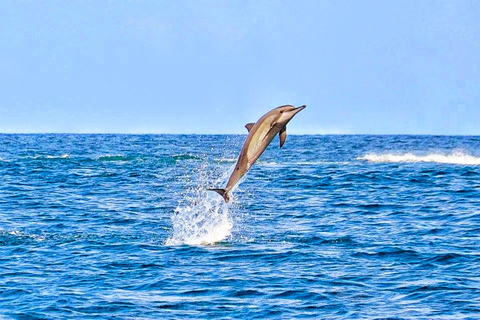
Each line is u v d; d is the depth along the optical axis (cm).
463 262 4122
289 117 3341
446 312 3203
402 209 6397
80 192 7962
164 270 3966
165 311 3228
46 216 6009
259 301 3375
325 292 3516
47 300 3381
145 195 7694
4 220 5753
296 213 6191
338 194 7688
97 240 4847
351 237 4909
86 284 3672
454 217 5850
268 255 4341
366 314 3180
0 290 3556
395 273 3881
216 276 3828
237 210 6362
